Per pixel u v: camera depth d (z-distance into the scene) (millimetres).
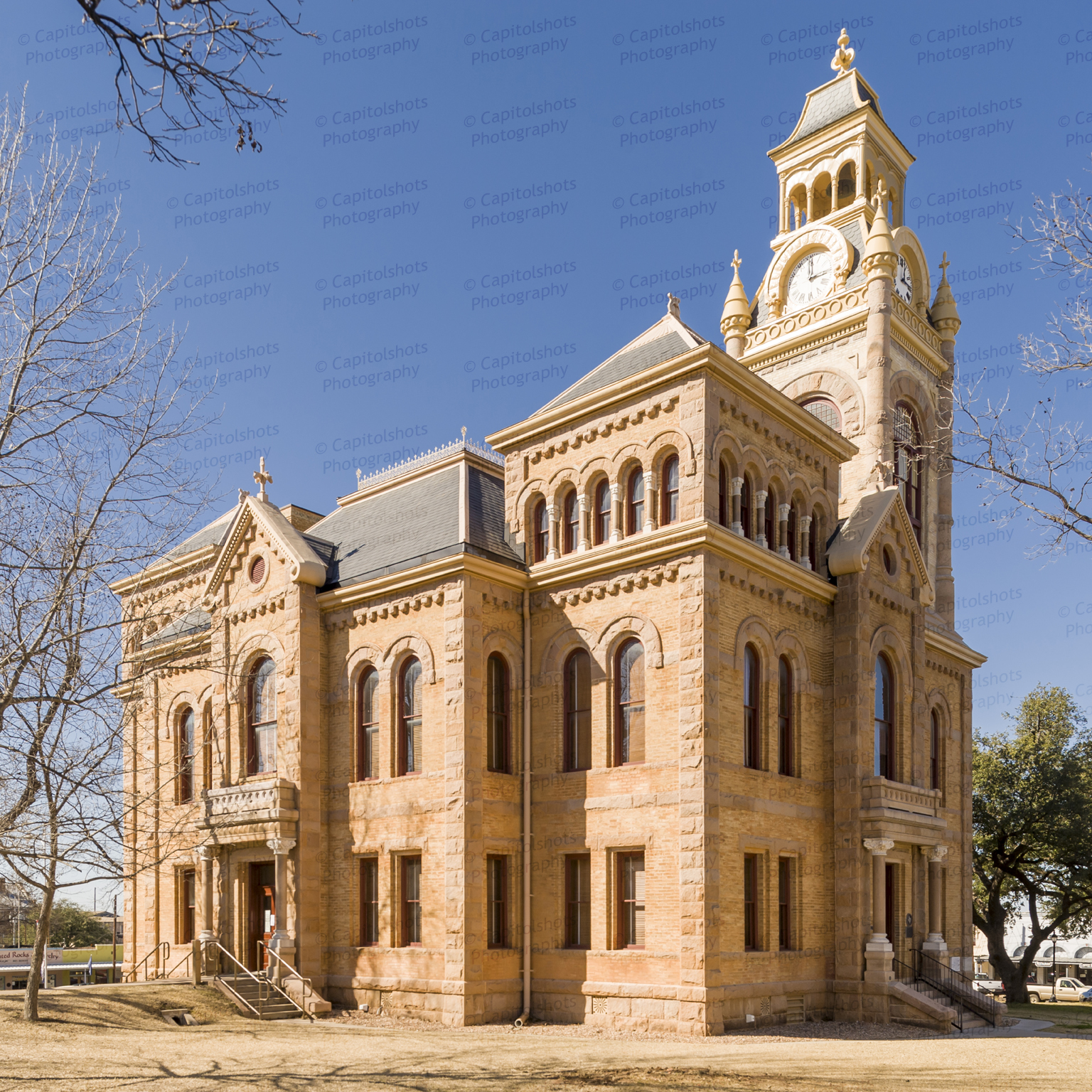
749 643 26484
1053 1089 15180
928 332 41812
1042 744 47406
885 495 31531
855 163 42750
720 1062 17891
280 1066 17250
